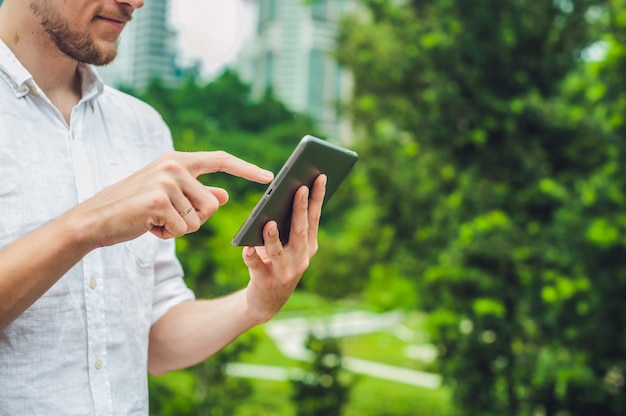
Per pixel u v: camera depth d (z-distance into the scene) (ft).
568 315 16.33
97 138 4.66
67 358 4.10
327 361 27.84
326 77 118.83
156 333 5.21
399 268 27.30
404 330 71.61
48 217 4.08
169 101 97.35
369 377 48.39
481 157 20.29
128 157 4.86
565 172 20.06
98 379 4.21
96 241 3.38
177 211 3.43
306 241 4.41
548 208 19.85
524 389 19.70
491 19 19.81
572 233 16.26
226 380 22.35
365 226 36.65
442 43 20.29
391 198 27.27
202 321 5.10
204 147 23.95
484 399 20.24
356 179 30.22
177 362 5.22
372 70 25.96
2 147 3.98
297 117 119.55
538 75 20.30
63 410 4.06
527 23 20.01
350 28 32.42
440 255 22.26
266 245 4.26
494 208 20.20
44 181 4.11
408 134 24.52
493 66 19.98
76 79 4.69
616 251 15.33
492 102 19.62
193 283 20.57
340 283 39.34
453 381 21.06
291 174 4.08
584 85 19.36
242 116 117.60
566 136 19.48
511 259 19.25
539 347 19.61
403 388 45.16
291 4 119.14
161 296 5.29
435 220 24.34
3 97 4.09
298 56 120.26
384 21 25.58
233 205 22.72
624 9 15.46
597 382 15.99
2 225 3.91
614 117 15.44
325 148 4.17
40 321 4.01
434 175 24.02
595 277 15.87
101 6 4.13
